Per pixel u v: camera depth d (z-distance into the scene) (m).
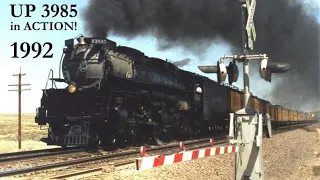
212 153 6.22
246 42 6.89
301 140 25.77
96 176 9.14
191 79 25.36
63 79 16.44
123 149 16.03
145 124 18.31
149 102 18.91
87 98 15.38
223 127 34.47
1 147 22.69
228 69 7.20
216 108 29.27
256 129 6.82
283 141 23.11
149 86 19.34
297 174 11.27
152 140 20.36
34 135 39.47
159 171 10.59
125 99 16.77
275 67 6.86
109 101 15.43
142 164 4.89
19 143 23.48
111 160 12.32
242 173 6.84
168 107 21.77
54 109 15.60
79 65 15.98
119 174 9.62
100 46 15.98
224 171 10.99
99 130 15.54
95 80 15.66
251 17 6.89
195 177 9.93
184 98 24.52
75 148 16.47
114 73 16.05
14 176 8.93
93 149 15.24
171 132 22.39
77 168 10.45
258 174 6.77
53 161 12.00
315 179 10.65
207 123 28.62
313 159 15.22
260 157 6.82
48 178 8.38
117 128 15.72
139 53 18.98
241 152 6.86
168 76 22.02
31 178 8.66
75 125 15.08
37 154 13.66
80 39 16.38
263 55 6.83
